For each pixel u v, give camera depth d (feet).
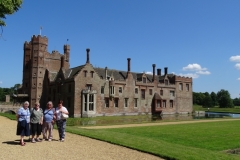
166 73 218.38
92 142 41.81
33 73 188.75
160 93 204.54
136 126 79.46
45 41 193.47
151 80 206.28
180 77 220.02
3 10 44.52
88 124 92.94
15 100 208.44
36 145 38.04
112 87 170.60
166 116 175.83
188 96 225.35
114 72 186.39
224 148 43.65
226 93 405.39
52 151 34.14
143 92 193.36
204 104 416.87
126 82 181.27
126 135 49.90
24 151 33.71
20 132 37.78
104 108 166.50
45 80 187.83
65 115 42.24
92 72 160.97
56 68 199.41
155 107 196.65
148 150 35.68
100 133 51.62
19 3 46.78
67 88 158.81
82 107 153.17
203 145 45.70
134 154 34.06
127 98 180.75
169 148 37.35
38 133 41.16
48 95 181.68
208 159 32.07
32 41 191.31
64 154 32.60
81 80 155.12
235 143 48.29
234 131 66.33
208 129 70.59
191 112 225.76
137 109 187.01
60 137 42.24
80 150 35.29
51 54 197.16
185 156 32.58
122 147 38.32
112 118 138.62
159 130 66.69
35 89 187.11
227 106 398.83
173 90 214.07
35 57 189.47
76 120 118.83
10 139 42.42
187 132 62.95
